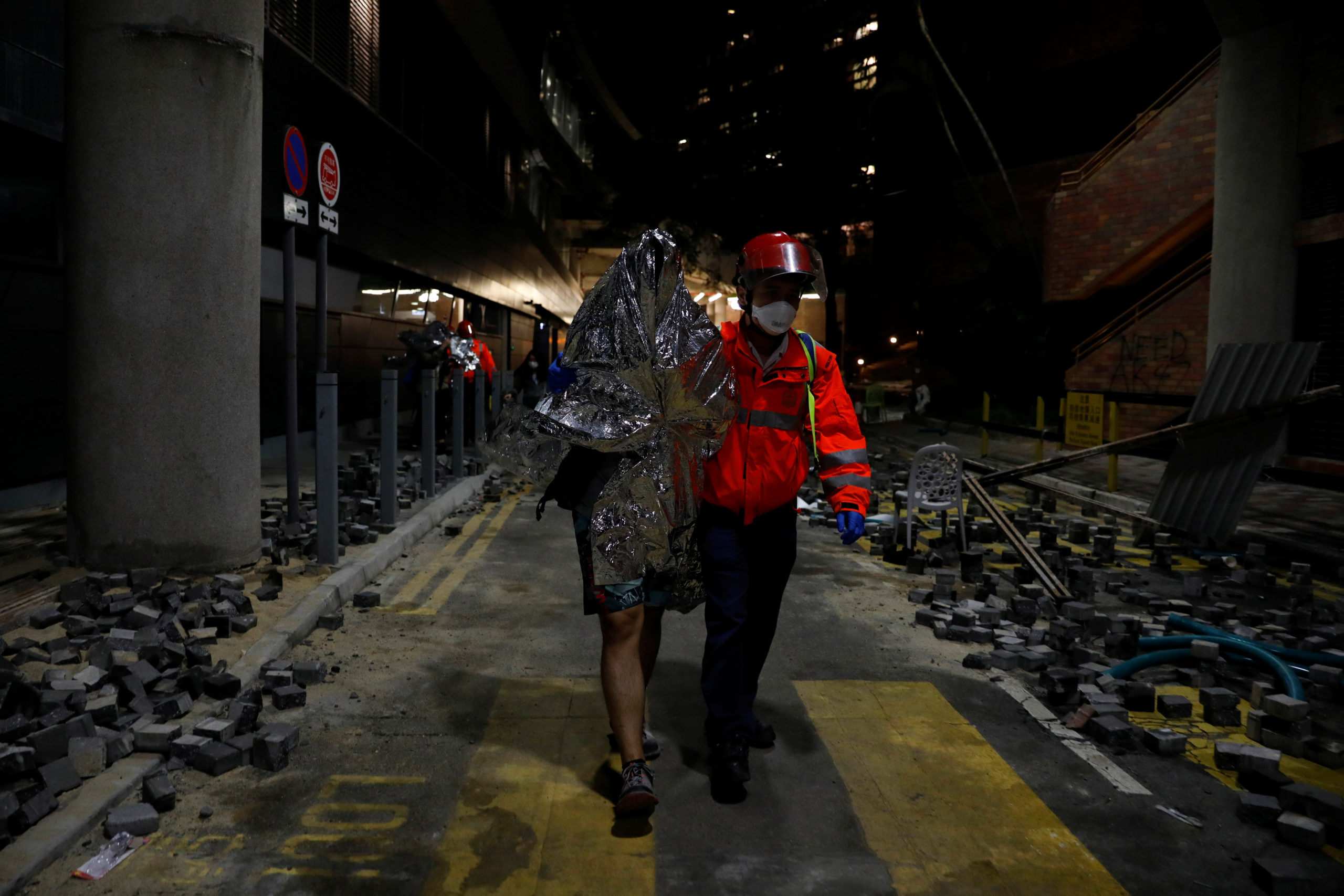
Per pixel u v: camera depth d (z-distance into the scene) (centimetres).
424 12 1950
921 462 703
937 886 261
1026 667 450
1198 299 1570
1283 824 289
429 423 934
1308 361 711
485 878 260
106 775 304
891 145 3019
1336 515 919
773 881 262
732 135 3147
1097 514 974
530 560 703
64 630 443
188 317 526
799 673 445
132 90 509
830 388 332
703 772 332
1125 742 362
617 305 293
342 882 256
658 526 290
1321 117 1173
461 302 2425
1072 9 2580
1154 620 541
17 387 766
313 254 1434
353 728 365
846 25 3006
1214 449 777
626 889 256
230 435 548
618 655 297
